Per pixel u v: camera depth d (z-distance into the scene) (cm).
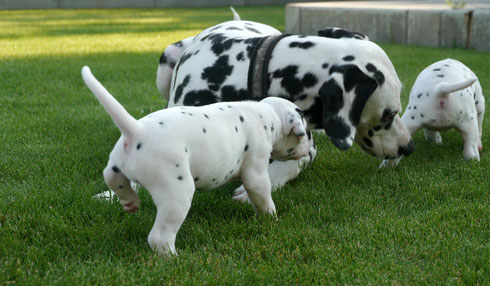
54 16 2378
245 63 402
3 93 778
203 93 410
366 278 284
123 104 716
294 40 398
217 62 411
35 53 1189
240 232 349
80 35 1581
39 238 338
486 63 960
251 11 2545
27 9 2875
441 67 507
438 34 1241
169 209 290
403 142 428
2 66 993
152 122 293
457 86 462
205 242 339
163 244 295
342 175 465
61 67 996
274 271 292
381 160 504
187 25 1875
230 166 327
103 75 920
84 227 356
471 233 339
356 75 373
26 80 873
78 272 289
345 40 397
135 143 287
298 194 416
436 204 393
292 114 362
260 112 349
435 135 555
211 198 407
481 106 538
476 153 496
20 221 356
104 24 1958
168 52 486
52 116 650
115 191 312
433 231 340
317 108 391
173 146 289
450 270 291
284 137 368
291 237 335
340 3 1720
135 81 883
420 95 493
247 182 347
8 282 278
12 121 622
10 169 462
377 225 351
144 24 1939
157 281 282
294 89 389
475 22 1166
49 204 388
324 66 383
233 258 315
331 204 400
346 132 373
